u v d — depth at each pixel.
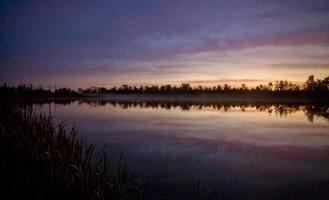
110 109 37.31
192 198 6.34
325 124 20.92
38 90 81.38
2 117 10.49
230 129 17.84
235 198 6.39
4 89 51.84
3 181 5.47
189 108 42.31
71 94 119.38
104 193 5.57
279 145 12.63
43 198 5.18
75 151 7.30
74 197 5.30
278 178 7.89
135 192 6.48
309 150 11.62
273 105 55.19
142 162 9.28
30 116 10.77
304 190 7.00
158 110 36.31
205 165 9.09
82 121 21.52
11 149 7.01
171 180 7.52
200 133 15.99
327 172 8.49
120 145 12.15
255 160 9.84
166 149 11.46
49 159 6.13
